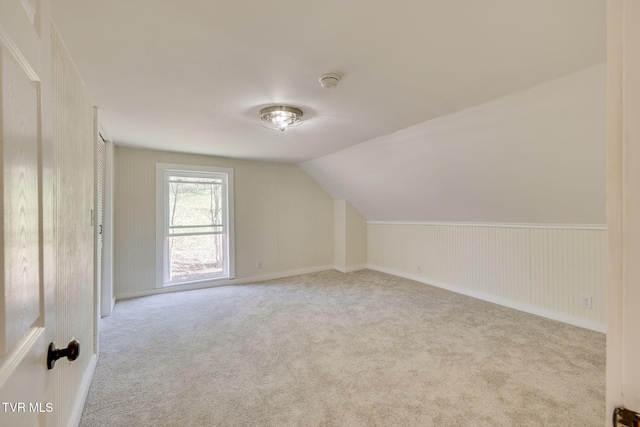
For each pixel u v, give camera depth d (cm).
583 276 286
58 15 123
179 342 260
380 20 130
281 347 249
